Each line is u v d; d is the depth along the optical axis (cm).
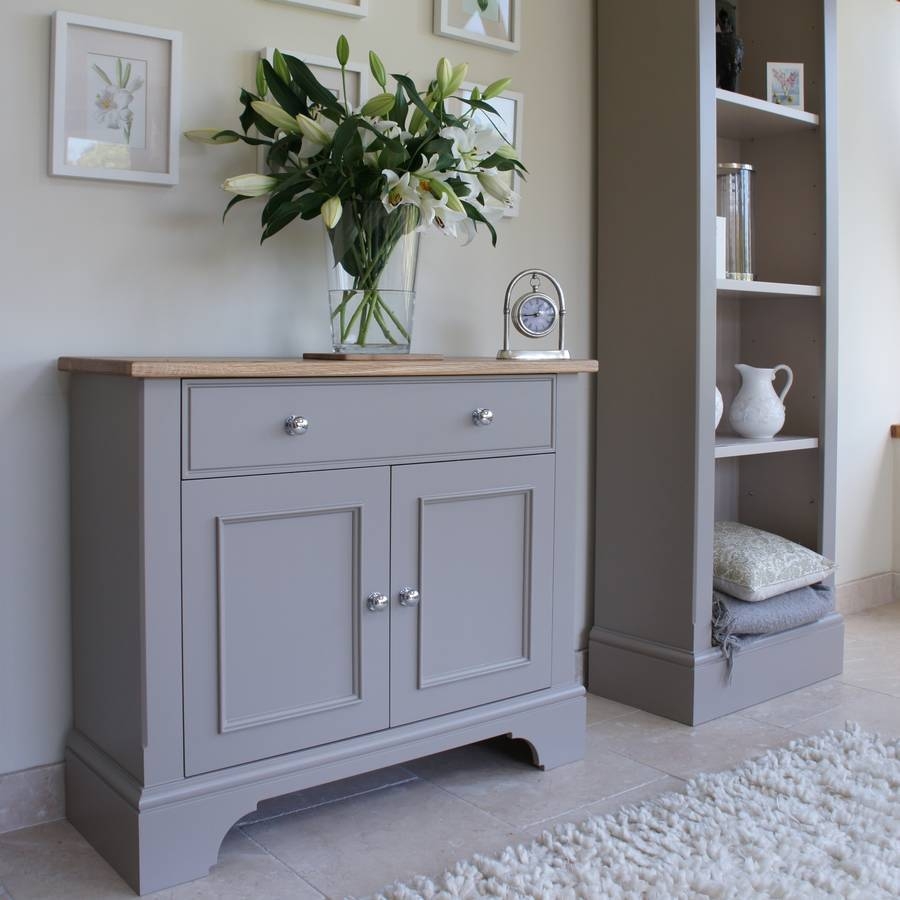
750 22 292
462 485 198
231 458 168
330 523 181
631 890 162
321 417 177
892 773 207
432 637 196
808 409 289
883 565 362
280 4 211
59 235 187
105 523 175
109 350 193
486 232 247
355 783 209
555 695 217
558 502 215
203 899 164
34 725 190
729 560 260
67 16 183
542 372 208
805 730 240
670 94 246
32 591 188
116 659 174
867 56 341
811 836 181
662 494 251
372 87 223
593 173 266
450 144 198
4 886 167
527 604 211
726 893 159
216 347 207
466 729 202
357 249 198
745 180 275
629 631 260
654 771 215
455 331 245
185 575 165
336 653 184
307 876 171
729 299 301
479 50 243
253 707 175
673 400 247
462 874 167
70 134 186
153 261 198
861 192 342
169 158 196
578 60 262
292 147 200
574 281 264
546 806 198
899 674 283
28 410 185
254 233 210
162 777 166
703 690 244
